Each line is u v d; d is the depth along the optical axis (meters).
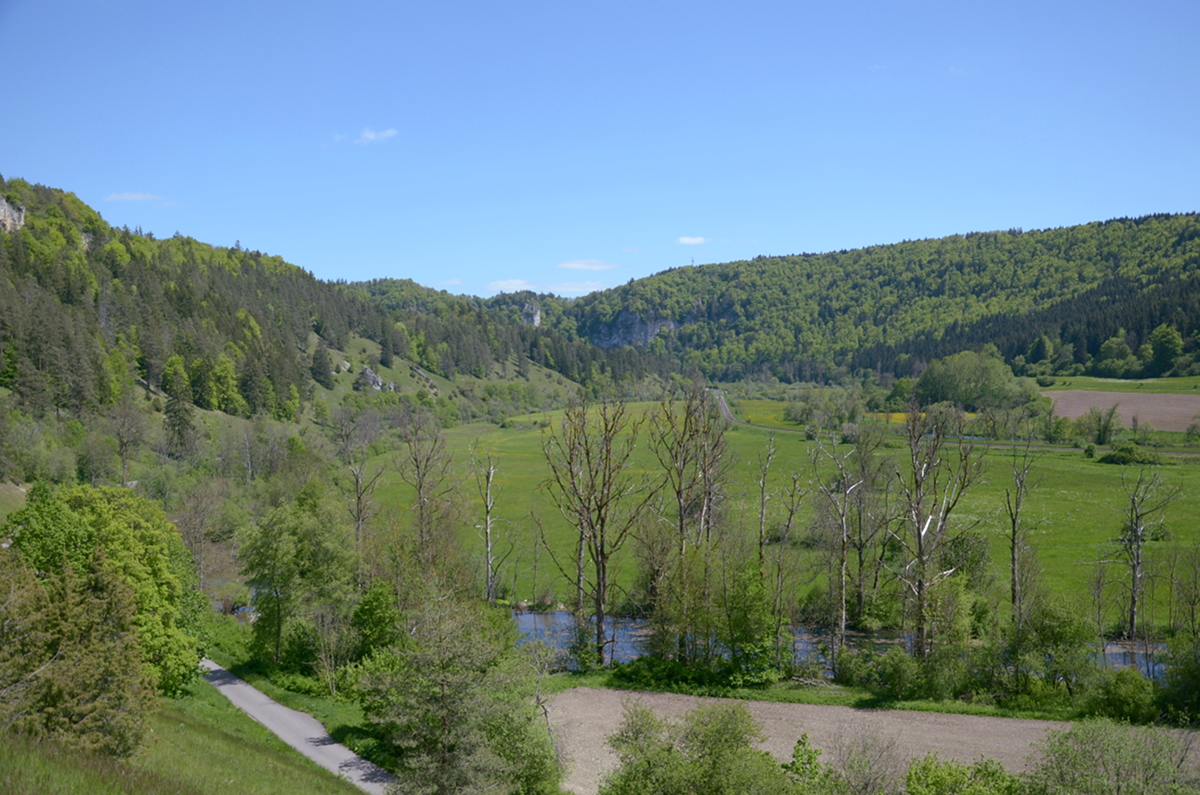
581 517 50.59
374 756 35.38
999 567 65.56
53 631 24.73
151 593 40.12
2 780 12.98
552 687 44.03
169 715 33.94
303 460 98.44
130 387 143.12
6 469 88.81
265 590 52.97
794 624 57.34
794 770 26.75
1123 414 141.75
